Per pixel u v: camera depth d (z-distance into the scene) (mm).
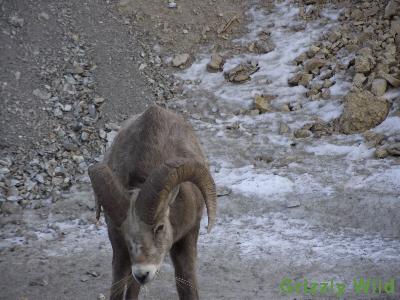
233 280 25422
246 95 40219
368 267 25500
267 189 32219
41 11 44625
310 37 43312
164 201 17703
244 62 42781
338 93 38906
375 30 42281
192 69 42812
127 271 20328
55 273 26656
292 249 27516
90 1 46156
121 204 17922
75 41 43375
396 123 35531
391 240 27797
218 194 32094
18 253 28500
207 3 46562
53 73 41094
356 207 30172
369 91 37438
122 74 41625
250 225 29875
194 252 20812
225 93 40656
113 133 37250
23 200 33000
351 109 36500
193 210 19906
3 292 25234
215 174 34094
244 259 26984
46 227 30797
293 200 31234
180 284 20656
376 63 39438
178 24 45500
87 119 38156
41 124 37875
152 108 21438
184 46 44312
